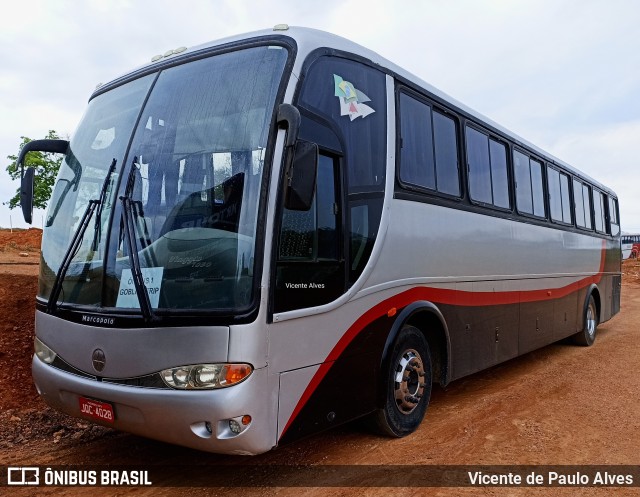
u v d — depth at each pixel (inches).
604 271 499.8
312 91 175.5
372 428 216.2
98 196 182.1
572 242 414.9
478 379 325.1
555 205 386.9
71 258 178.2
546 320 362.0
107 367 160.1
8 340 297.0
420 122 234.8
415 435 220.2
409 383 222.1
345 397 182.1
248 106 167.0
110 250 167.0
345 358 181.3
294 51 171.8
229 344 145.6
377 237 196.9
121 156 181.2
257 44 179.2
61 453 198.8
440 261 237.9
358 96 196.7
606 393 289.9
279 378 155.0
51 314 181.0
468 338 261.4
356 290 185.3
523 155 340.2
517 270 316.2
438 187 242.7
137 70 207.5
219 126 168.4
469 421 239.8
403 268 211.9
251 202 154.6
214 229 155.9
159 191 168.1
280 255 156.6
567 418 245.6
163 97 185.5
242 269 150.4
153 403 149.3
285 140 156.6
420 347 227.6
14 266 478.6
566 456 201.3
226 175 160.1
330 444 209.0
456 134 264.5
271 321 152.0
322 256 172.2
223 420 144.6
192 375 146.9
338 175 181.6
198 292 151.4
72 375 170.2
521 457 199.8
